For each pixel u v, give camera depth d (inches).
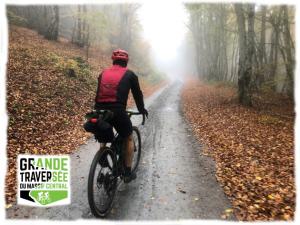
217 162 238.1
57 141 281.1
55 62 571.8
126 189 182.9
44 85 433.4
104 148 154.2
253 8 558.6
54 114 356.8
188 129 371.6
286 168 221.9
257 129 365.4
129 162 175.9
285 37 718.5
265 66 792.3
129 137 174.6
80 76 574.6
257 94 719.7
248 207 161.6
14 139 260.2
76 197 171.8
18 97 349.4
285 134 342.3
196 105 611.2
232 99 634.2
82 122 369.1
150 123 403.9
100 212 146.7
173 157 250.4
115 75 157.8
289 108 588.4
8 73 417.1
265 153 260.7
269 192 179.8
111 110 152.3
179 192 179.8
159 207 161.0
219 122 410.3
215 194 177.6
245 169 220.1
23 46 609.9
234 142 297.4
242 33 577.6
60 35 1238.3
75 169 217.0
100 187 150.2
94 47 1170.0
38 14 1086.4
